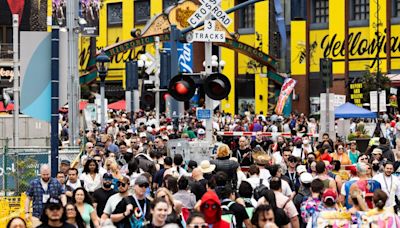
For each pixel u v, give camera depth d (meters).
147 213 25.94
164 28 88.06
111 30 131.25
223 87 39.25
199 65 119.94
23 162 41.38
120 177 27.67
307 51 117.06
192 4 75.19
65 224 22.41
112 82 125.94
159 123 72.88
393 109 100.00
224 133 59.28
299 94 116.75
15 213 31.08
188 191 28.31
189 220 20.14
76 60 54.28
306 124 77.25
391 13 111.81
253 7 120.75
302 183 30.36
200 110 43.38
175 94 39.28
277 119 77.75
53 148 31.33
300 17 78.19
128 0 129.88
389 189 33.00
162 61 58.66
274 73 111.19
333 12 115.38
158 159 40.72
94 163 33.50
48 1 112.31
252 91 120.06
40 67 30.70
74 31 54.47
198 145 42.00
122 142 46.88
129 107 75.06
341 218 27.34
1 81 108.00
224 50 121.44
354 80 108.50
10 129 57.22
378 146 48.38
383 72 111.25
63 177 31.77
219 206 23.44
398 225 27.23
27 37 30.59
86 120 70.31
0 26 114.38
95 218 26.77
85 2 64.94
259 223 22.94
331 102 62.28
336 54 115.31
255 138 58.75
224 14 42.84
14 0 83.38
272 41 118.88
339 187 34.38
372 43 112.94
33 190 30.88
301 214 28.50
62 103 31.16
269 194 25.77
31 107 30.77
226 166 33.72
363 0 114.12
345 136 67.19
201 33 42.22
